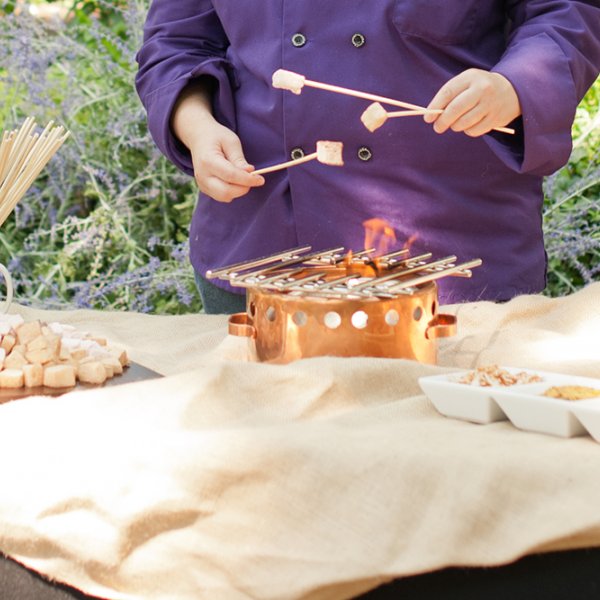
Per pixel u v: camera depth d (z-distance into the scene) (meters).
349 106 2.00
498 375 1.25
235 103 2.14
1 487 1.15
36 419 1.22
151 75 2.15
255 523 1.07
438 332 1.42
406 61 1.98
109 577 1.12
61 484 1.13
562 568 1.01
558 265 3.16
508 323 1.66
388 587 1.06
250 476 1.07
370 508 1.03
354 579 1.01
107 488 1.10
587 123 3.12
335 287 1.42
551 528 0.96
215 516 1.08
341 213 2.05
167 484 1.08
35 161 1.63
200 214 2.24
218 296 2.20
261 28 2.07
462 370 1.34
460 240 2.04
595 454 1.04
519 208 2.07
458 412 1.21
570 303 1.68
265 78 2.05
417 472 1.02
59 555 1.14
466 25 1.99
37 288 3.48
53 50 3.57
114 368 1.50
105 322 1.86
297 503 1.05
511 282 2.05
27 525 1.14
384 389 1.32
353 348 1.37
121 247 3.44
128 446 1.12
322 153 1.60
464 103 1.63
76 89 3.57
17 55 3.54
